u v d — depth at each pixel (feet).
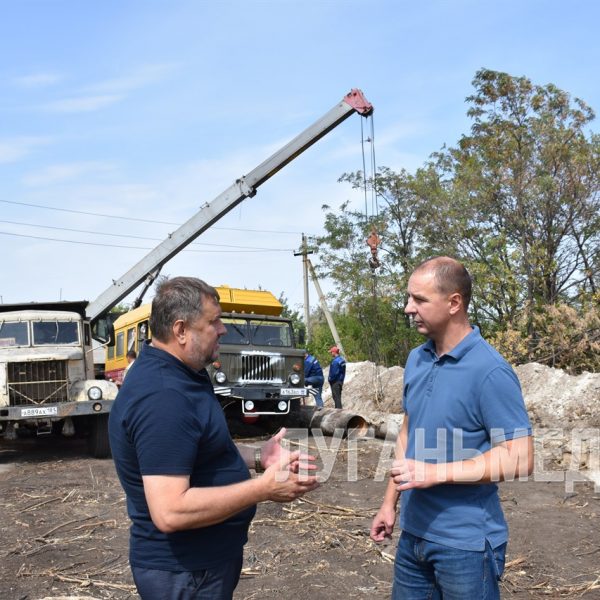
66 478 30.30
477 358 9.31
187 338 8.27
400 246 85.15
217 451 8.35
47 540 20.61
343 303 88.94
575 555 19.08
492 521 9.30
